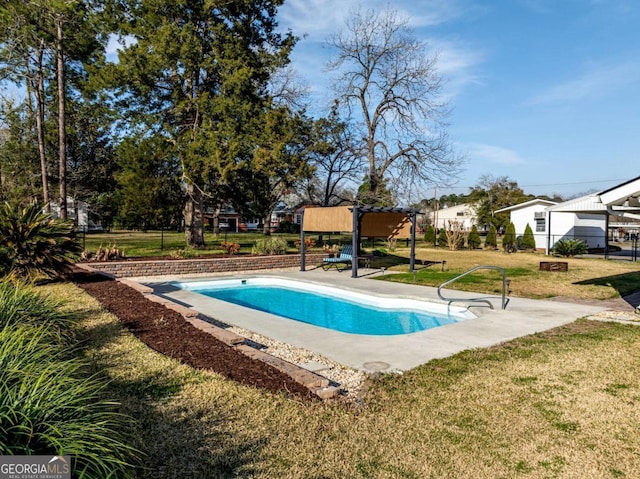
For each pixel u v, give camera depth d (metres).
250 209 20.75
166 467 2.58
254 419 3.25
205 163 17.56
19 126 24.86
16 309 4.75
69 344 4.84
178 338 5.37
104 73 17.06
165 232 36.50
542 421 3.40
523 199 44.50
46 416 2.27
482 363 4.89
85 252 13.20
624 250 25.80
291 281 13.10
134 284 9.35
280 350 5.55
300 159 20.31
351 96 26.23
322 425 3.23
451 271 14.51
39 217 8.71
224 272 14.28
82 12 17.05
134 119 18.47
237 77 17.56
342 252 16.94
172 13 18.25
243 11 19.34
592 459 2.84
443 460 2.80
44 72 20.41
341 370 4.74
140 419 3.17
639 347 5.57
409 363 4.93
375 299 10.49
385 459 2.79
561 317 7.50
